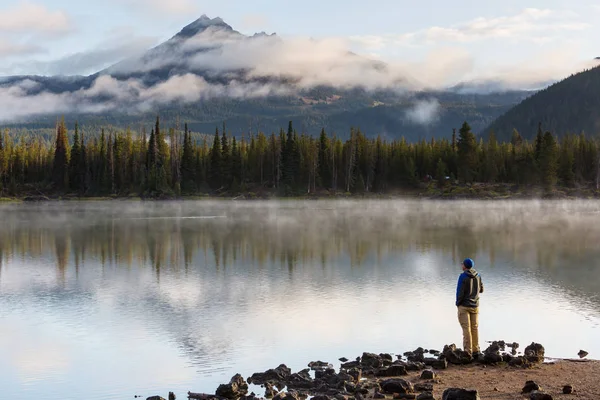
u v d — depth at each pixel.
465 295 17.42
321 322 23.64
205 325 23.33
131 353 19.80
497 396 13.56
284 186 156.25
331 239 56.44
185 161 159.50
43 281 33.69
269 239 56.69
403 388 14.27
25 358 19.27
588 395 13.32
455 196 145.88
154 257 43.97
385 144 175.62
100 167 164.50
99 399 15.66
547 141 151.50
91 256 44.78
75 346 20.64
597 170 157.12
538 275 34.31
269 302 27.48
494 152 162.25
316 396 14.09
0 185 157.50
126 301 27.98
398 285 31.66
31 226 73.38
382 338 21.23
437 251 46.44
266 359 18.95
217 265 39.59
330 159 165.12
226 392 15.38
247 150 174.00
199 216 93.69
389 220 82.69
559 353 18.88
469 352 17.20
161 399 15.20
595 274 34.66
